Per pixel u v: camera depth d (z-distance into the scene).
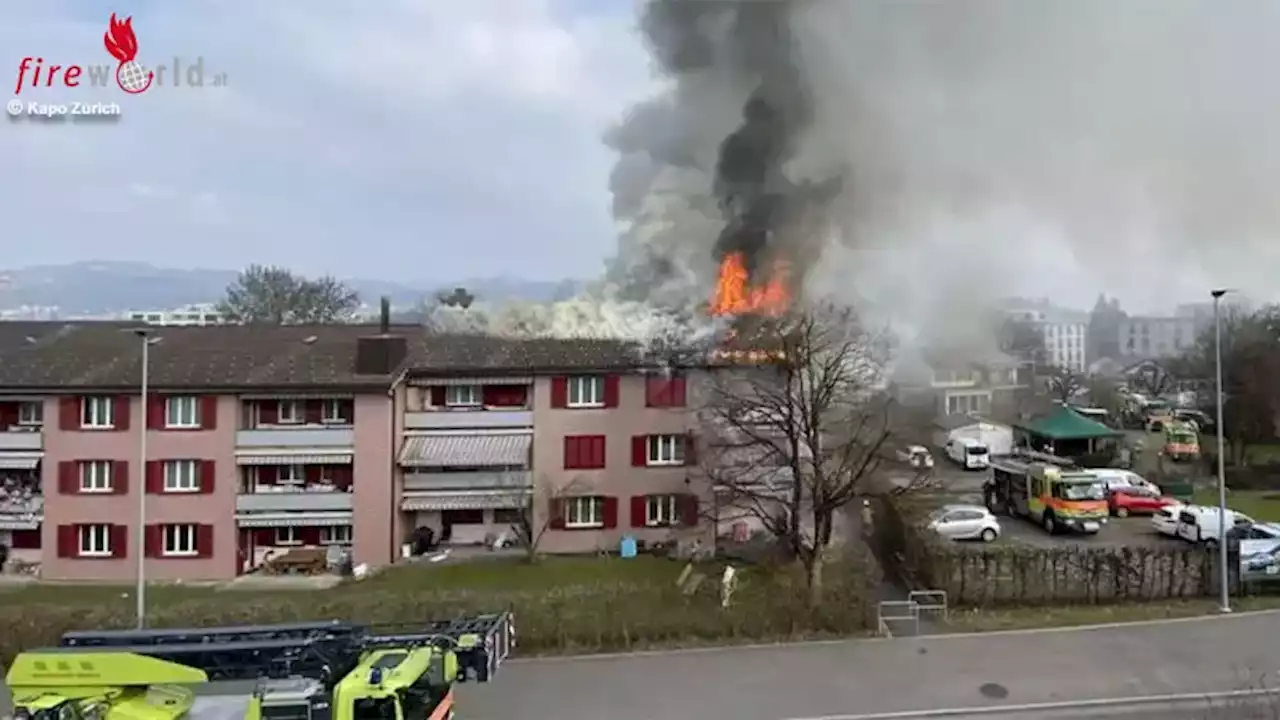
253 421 32.34
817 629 23.61
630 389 33.50
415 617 23.30
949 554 26.14
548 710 19.19
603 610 23.61
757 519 32.22
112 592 29.23
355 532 31.89
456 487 33.12
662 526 33.22
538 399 33.38
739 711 19.03
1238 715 18.08
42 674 15.73
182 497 31.52
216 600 27.06
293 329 36.91
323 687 15.88
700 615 23.50
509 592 25.25
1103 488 34.03
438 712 16.27
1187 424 50.31
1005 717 18.59
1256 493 41.28
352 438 32.12
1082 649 22.22
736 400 30.88
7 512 31.27
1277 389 45.34
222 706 16.11
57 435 31.44
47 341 34.72
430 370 33.28
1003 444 50.19
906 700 19.44
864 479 34.03
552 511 33.00
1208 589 26.30
